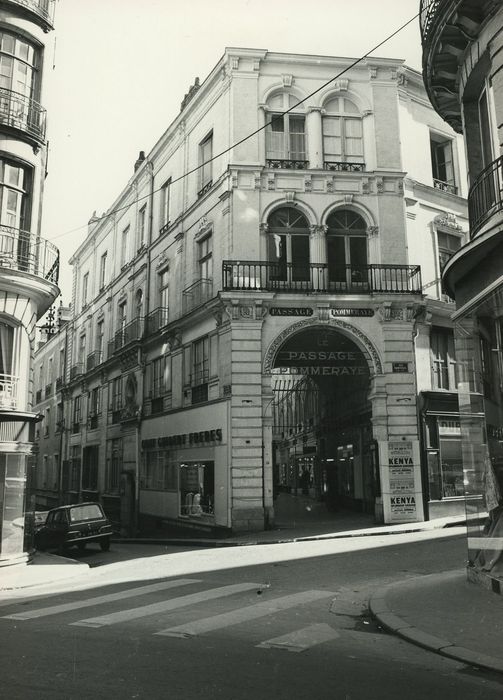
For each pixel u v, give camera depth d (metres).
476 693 5.09
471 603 8.05
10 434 15.02
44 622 7.80
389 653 6.27
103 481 32.31
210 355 22.05
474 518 9.73
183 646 6.40
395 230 21.50
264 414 19.98
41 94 17.09
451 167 23.97
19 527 14.96
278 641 6.63
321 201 21.48
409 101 22.92
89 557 17.69
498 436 9.23
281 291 20.47
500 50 9.56
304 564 12.38
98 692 4.95
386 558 12.71
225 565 12.84
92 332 37.25
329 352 21.22
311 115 21.98
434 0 10.77
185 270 24.95
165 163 28.25
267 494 19.64
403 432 20.14
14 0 16.36
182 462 23.42
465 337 10.40
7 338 15.70
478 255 9.75
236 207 21.19
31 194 16.61
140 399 28.19
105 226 36.62
